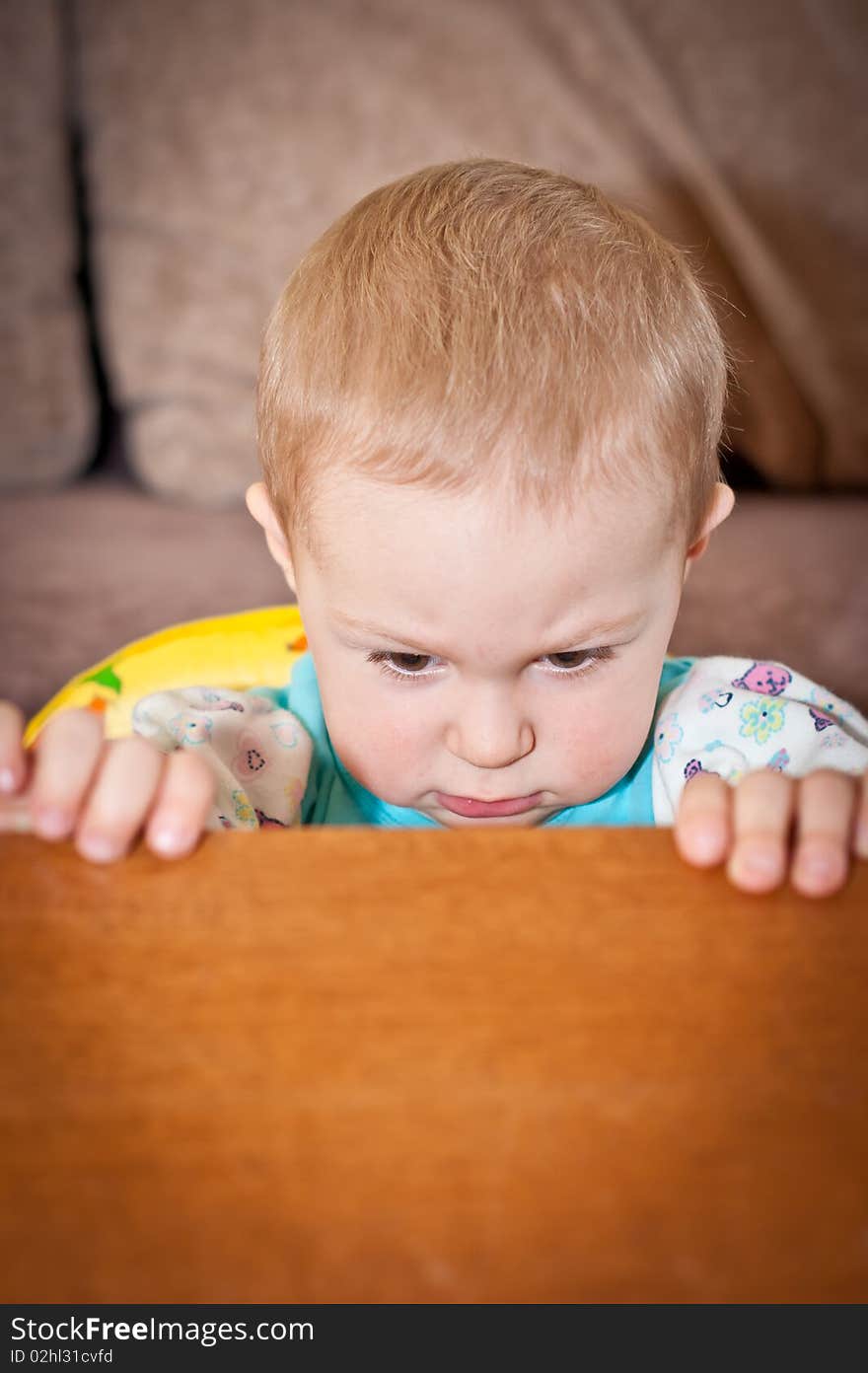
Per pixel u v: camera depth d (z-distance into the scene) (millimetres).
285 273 2035
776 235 2164
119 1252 263
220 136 2031
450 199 663
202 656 978
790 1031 329
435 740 644
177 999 334
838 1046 324
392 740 649
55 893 382
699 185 2096
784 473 2197
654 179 2098
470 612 584
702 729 786
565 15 2109
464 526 574
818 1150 292
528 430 578
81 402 2072
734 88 2162
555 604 588
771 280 2121
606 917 373
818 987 346
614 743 652
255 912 371
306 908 373
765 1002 339
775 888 394
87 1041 318
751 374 2152
